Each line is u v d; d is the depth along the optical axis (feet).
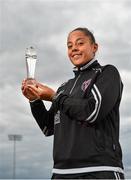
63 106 9.32
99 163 9.00
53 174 9.54
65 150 9.35
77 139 9.21
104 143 9.15
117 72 9.67
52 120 10.80
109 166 9.02
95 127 9.20
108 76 9.46
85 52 9.90
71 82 10.25
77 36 9.95
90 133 9.16
